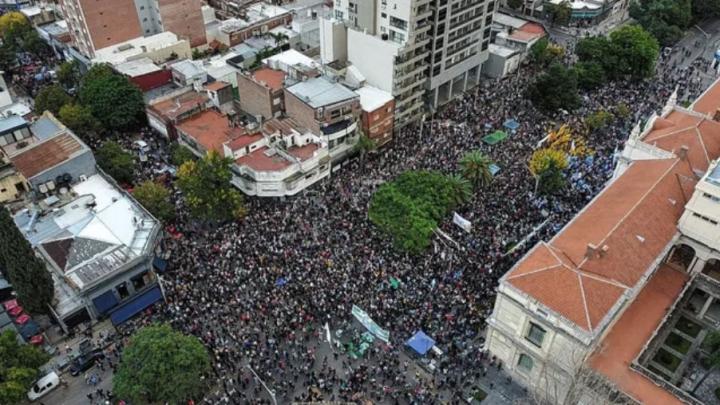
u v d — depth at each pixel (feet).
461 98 386.32
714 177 201.16
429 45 340.39
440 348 214.90
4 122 285.43
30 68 419.13
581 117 352.08
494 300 229.45
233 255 248.93
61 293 228.84
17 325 222.48
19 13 444.96
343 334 221.46
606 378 179.22
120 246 238.48
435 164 309.42
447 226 264.93
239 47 419.13
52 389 205.26
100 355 214.69
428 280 236.22
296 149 299.17
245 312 224.53
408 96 345.31
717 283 213.25
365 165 317.42
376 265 242.99
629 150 250.16
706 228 205.67
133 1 390.21
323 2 490.08
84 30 380.58
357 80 338.34
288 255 247.70
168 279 241.14
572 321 177.37
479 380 208.33
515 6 516.32
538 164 279.08
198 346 193.88
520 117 354.33
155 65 374.22
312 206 281.95
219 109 339.36
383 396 199.82
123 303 227.61
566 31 493.77
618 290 185.26
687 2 472.44
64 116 321.32
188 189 266.57
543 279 186.80
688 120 254.47
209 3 498.28
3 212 201.05
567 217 270.87
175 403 185.47
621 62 387.55
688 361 214.07
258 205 285.23
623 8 525.75
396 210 260.42
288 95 310.65
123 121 337.52
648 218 208.13
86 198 264.11
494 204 278.46
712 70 419.33
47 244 238.48
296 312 224.53
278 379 204.95
